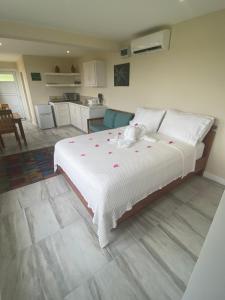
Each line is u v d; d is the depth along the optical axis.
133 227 1.69
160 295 1.16
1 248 1.50
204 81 2.28
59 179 2.56
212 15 2.03
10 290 1.20
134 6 1.93
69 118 5.82
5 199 2.14
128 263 1.36
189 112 2.54
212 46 2.10
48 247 1.51
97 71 4.08
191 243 1.53
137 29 2.69
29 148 3.86
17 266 1.35
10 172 2.79
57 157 2.36
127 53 3.27
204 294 0.67
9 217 1.85
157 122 2.74
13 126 3.73
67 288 1.21
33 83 5.39
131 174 1.52
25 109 6.95
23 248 1.50
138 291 1.18
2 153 3.59
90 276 1.28
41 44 3.55
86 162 1.75
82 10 2.03
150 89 3.10
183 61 2.46
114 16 2.20
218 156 2.34
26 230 1.68
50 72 5.52
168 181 1.88
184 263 1.36
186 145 2.13
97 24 2.47
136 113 3.19
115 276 1.28
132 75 3.42
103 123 4.12
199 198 2.10
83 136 2.62
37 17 2.20
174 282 1.23
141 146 2.11
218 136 2.28
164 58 2.72
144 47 2.79
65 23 2.42
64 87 6.02
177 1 1.81
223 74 2.08
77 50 4.25
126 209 1.55
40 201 2.09
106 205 1.37
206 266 0.65
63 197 2.16
